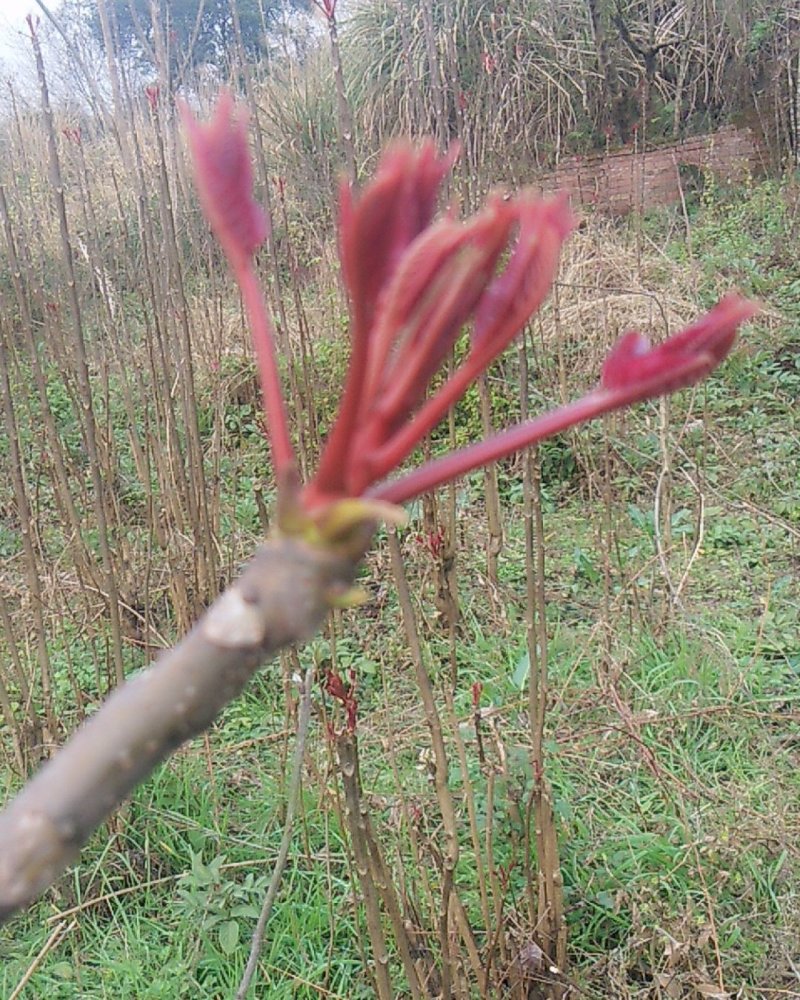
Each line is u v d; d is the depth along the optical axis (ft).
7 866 1.06
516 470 14.42
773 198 22.11
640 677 9.84
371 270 1.17
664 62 27.27
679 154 24.29
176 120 12.84
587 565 11.84
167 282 11.01
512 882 7.16
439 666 10.03
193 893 7.14
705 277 18.74
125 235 12.87
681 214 22.97
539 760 6.10
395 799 7.92
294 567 1.11
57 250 17.62
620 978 6.40
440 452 14.37
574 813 7.99
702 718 9.10
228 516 13.50
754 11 26.71
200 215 17.74
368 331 1.18
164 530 11.40
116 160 20.90
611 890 7.23
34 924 7.62
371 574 11.93
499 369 14.56
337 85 5.51
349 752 4.87
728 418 15.46
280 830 8.18
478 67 20.74
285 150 22.00
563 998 6.31
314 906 7.32
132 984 6.89
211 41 26.35
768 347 17.15
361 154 19.88
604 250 18.80
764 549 12.15
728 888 7.21
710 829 7.67
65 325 15.94
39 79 6.84
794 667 9.78
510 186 10.69
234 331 17.79
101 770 1.09
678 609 10.66
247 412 16.20
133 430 11.71
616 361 1.31
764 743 8.68
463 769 5.73
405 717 9.36
